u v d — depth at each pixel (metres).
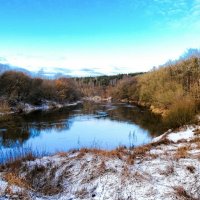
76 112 41.91
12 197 7.20
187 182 7.98
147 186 7.80
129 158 9.96
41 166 9.93
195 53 50.78
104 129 26.00
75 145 19.05
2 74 45.28
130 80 74.94
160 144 13.91
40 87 52.53
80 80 127.94
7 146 18.81
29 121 31.20
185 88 35.06
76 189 8.39
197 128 17.86
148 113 38.41
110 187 8.02
